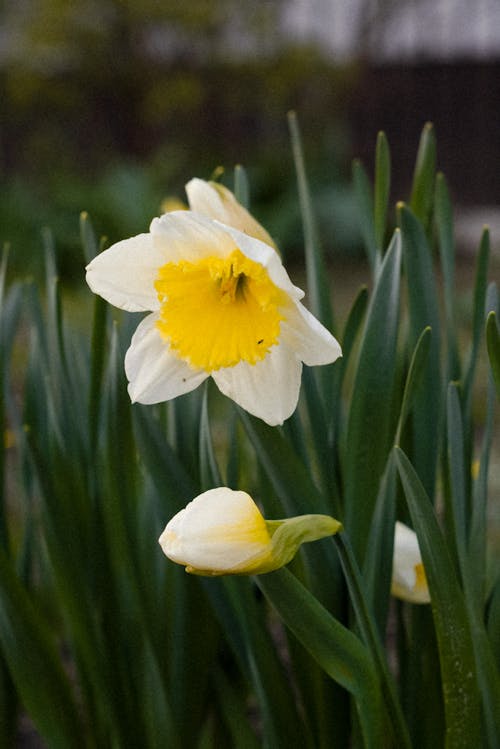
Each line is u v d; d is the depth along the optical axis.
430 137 0.96
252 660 0.94
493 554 1.57
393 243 0.92
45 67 6.44
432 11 6.59
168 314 0.89
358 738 0.94
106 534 0.99
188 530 0.83
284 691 0.94
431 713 0.96
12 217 4.95
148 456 0.94
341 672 0.88
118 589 1.00
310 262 0.97
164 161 5.95
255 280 0.88
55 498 0.98
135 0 5.99
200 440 0.93
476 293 0.96
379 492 0.92
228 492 0.84
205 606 0.98
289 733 0.94
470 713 0.89
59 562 0.98
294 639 0.96
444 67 6.60
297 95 6.55
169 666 0.99
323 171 5.95
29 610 0.98
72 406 0.98
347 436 0.93
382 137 0.95
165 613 0.99
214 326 0.89
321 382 0.96
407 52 6.66
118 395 0.95
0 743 1.03
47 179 6.34
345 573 0.88
